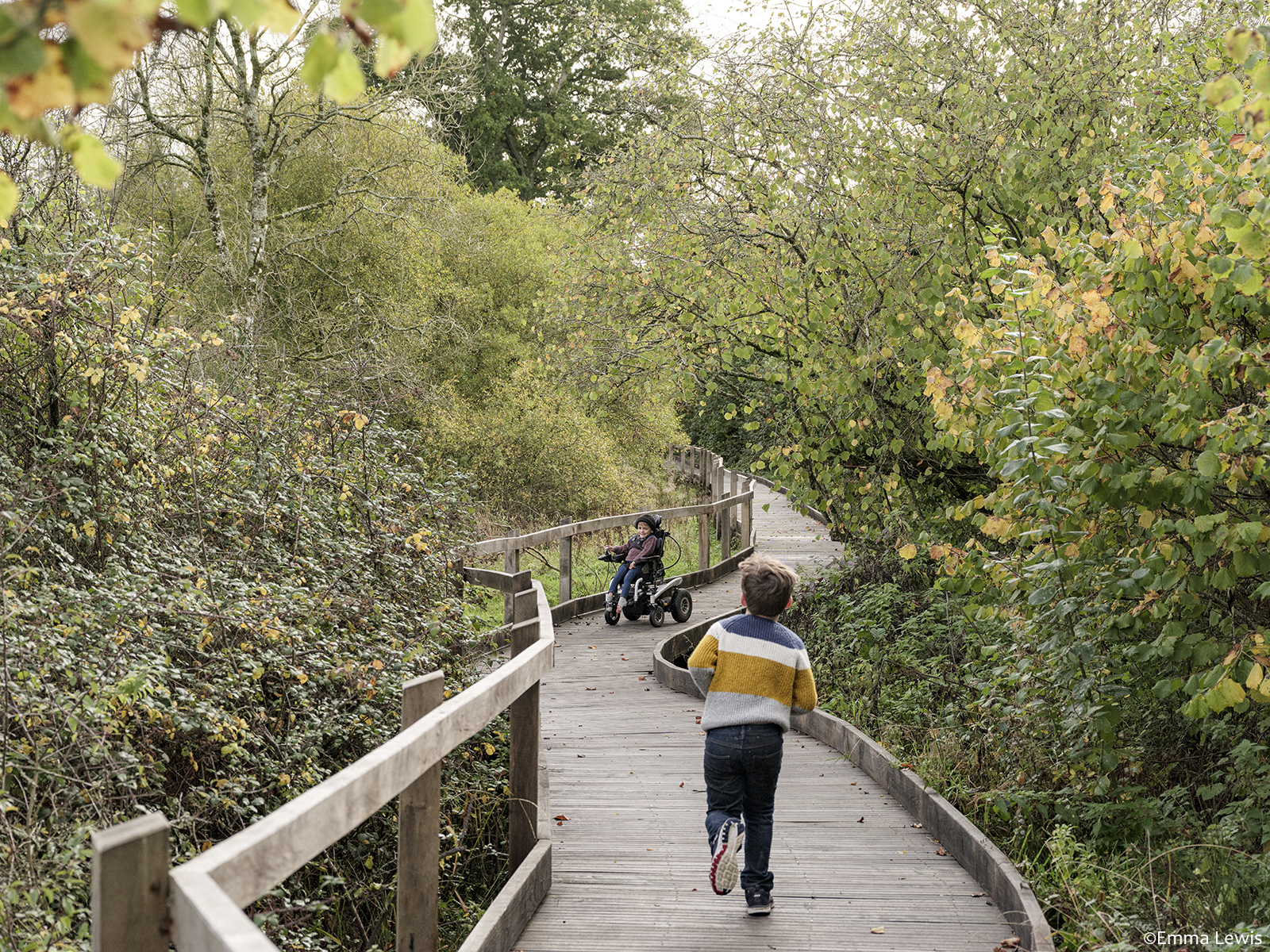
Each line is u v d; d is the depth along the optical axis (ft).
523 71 110.63
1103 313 14.51
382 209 58.85
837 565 39.40
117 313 19.88
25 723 12.16
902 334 27.43
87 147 5.88
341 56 5.48
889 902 14.97
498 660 27.22
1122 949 11.76
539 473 64.28
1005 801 17.52
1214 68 15.96
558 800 20.44
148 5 4.73
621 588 41.55
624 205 34.65
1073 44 26.71
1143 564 15.44
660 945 13.44
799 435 30.99
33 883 10.78
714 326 31.35
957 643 27.89
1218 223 12.98
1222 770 17.29
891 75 29.43
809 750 24.85
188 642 16.44
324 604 19.61
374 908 17.24
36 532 16.79
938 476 32.30
